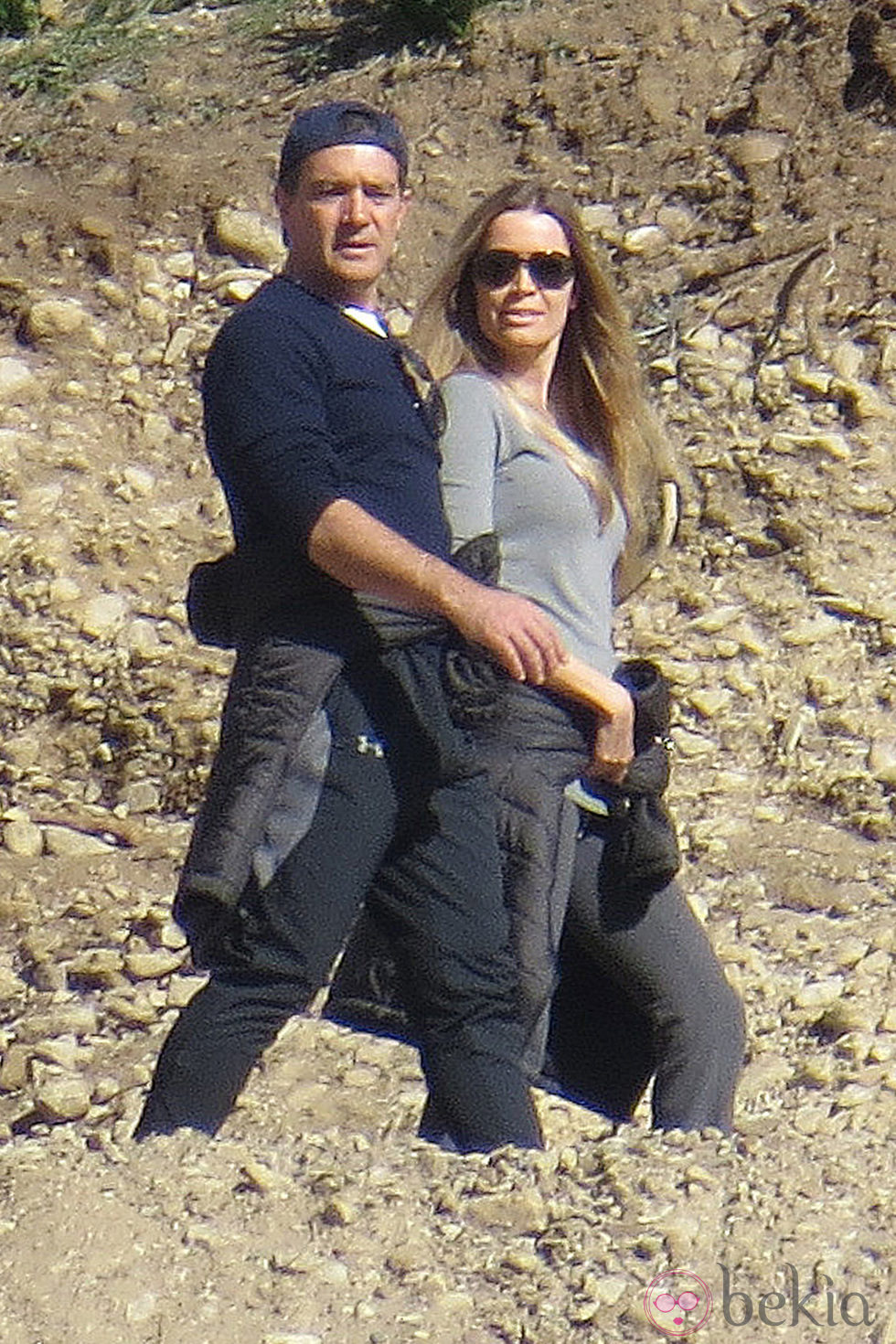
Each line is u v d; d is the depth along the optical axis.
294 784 16.66
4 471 28.31
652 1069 19.44
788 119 31.05
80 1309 15.15
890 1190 16.97
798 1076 22.28
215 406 16.72
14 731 26.56
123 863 25.33
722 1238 16.09
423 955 17.25
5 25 35.09
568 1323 15.30
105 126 32.12
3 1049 23.19
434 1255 15.89
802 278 29.64
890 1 31.28
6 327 29.64
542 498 17.92
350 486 16.84
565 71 31.86
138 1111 22.12
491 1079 17.28
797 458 28.36
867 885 24.95
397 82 32.19
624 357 18.91
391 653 16.77
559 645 16.69
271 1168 16.70
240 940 16.89
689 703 26.66
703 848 25.31
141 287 29.88
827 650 27.09
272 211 30.53
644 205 30.61
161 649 26.89
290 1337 15.02
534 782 17.78
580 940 18.70
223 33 34.28
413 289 29.84
